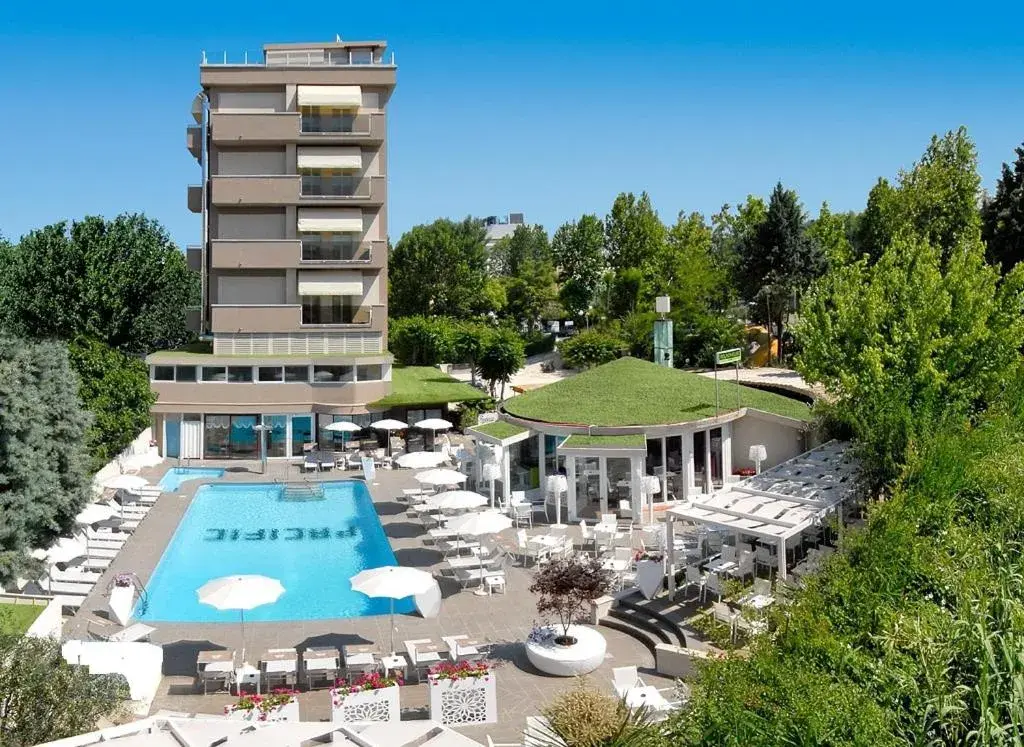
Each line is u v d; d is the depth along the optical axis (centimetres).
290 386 5094
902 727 1430
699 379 4475
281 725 1402
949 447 2428
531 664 2200
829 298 3741
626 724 1373
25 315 6147
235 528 3753
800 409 4191
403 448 5034
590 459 4244
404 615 2572
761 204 9950
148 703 1942
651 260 10462
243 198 5356
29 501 2597
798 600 1681
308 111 5412
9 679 1544
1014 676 1477
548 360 9500
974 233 5988
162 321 6712
